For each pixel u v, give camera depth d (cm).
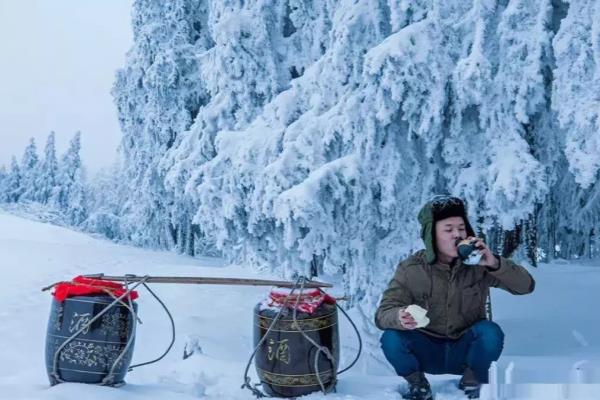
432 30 663
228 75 1127
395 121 715
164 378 377
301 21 1105
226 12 1136
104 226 4262
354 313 852
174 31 2208
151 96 2216
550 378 252
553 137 690
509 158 637
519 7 639
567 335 747
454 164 695
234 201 827
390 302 338
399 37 653
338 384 371
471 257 316
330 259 724
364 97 719
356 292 745
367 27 754
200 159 1216
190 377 392
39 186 6025
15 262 1307
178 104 2205
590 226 1203
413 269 344
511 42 646
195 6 2264
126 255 1814
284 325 335
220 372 413
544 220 1139
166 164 1349
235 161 822
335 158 745
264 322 342
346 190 715
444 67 654
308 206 678
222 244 885
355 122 709
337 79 759
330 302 354
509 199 620
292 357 333
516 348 693
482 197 666
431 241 334
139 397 317
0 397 308
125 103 2380
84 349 323
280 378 334
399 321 319
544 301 1002
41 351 514
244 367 432
